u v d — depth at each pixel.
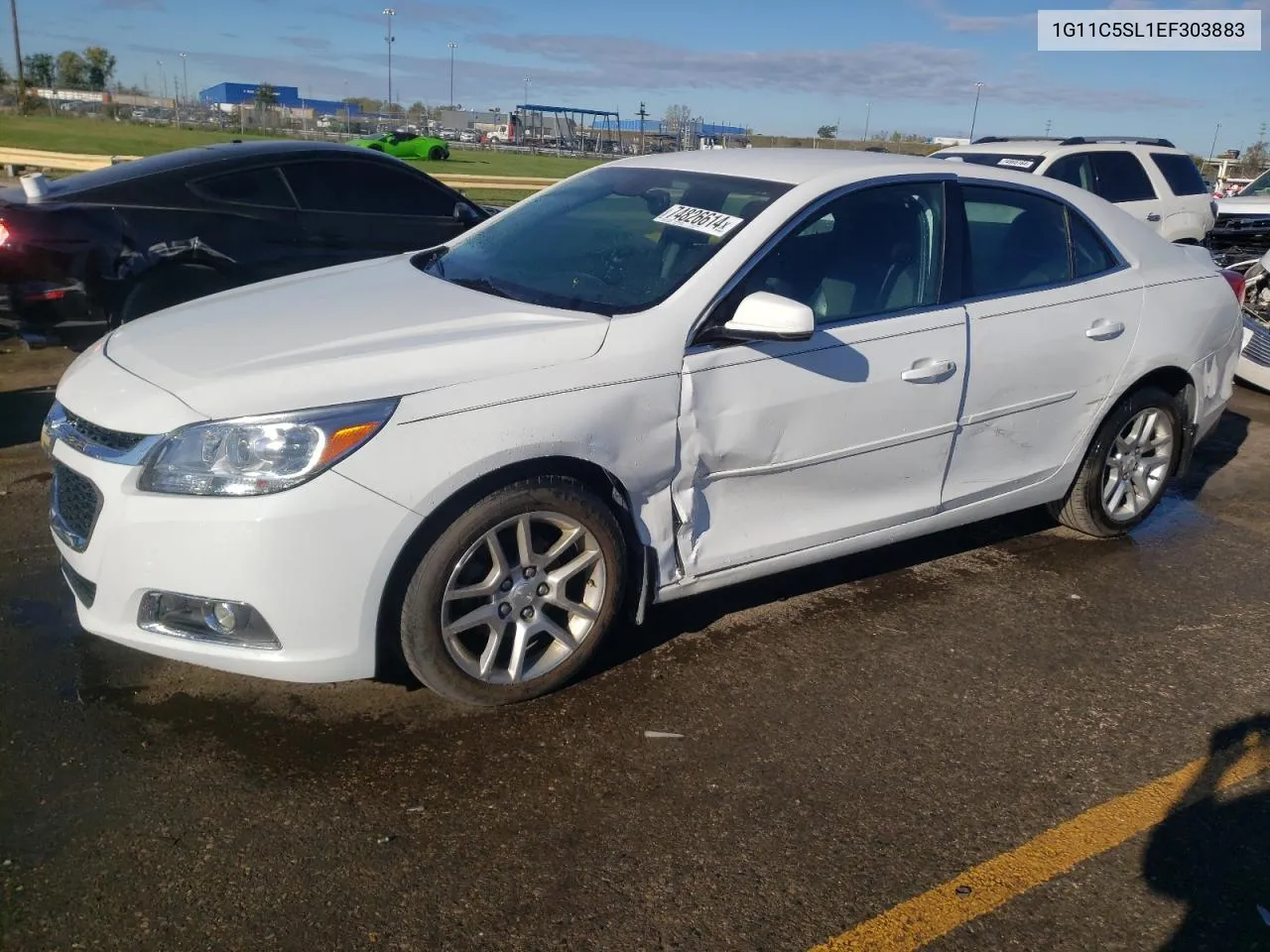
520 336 3.15
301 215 7.04
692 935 2.40
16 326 6.17
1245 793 3.02
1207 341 4.75
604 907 2.47
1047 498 4.50
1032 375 4.13
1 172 18.14
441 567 2.99
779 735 3.19
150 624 2.94
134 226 6.38
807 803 2.88
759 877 2.59
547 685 3.29
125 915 2.37
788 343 3.48
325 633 2.89
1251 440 6.73
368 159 7.38
